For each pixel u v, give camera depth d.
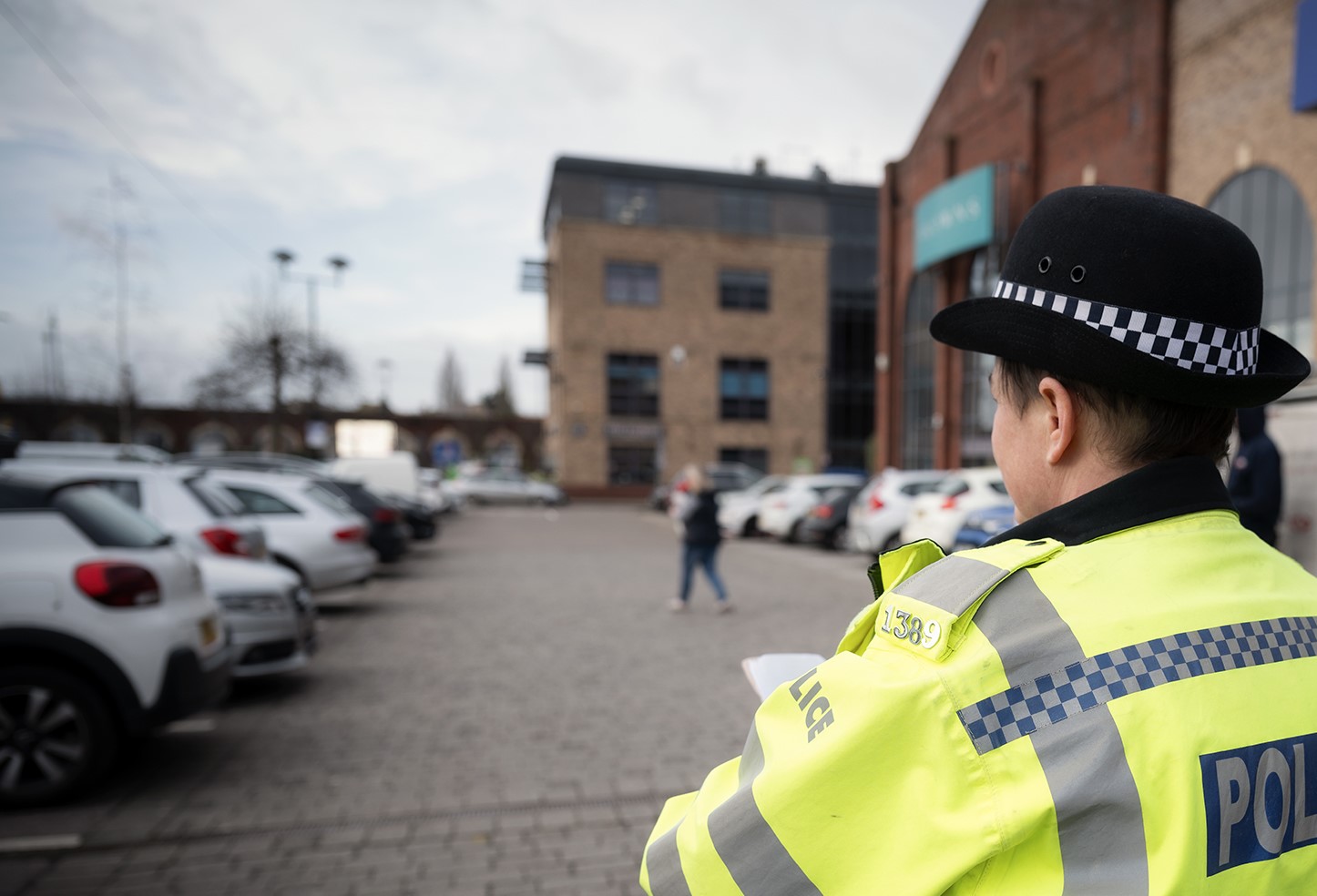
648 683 5.53
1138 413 0.67
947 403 19.39
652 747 4.28
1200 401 0.63
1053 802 0.52
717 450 34.38
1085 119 14.38
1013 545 0.65
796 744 0.62
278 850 3.11
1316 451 4.99
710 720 4.71
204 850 3.11
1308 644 0.63
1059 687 0.56
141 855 3.06
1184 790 0.52
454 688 5.41
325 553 7.88
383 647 6.69
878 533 12.07
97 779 3.56
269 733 4.50
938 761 0.56
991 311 0.73
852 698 0.60
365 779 3.82
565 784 3.78
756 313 34.91
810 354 35.38
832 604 8.84
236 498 7.89
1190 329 0.63
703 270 34.28
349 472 16.06
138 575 3.63
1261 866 0.55
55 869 2.95
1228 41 11.34
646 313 33.81
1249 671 0.58
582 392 33.22
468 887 2.86
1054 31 15.24
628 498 33.47
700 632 7.27
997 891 0.54
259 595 4.96
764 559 13.41
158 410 38.91
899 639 0.63
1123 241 0.65
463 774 3.89
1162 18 12.38
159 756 4.13
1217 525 0.66
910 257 21.17
